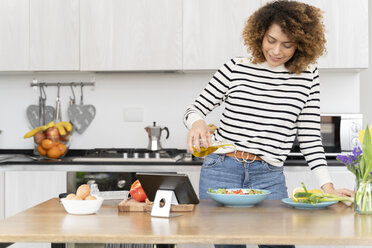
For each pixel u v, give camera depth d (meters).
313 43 1.86
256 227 1.33
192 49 3.35
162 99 3.75
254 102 1.96
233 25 3.32
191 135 1.74
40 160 3.28
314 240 1.21
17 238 1.25
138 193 1.67
